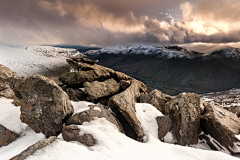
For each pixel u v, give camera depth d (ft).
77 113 45.73
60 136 37.73
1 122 38.14
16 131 38.27
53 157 23.93
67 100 45.68
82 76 69.72
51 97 41.34
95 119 43.78
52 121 41.01
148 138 45.42
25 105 41.14
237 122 51.62
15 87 41.47
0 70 57.36
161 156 30.68
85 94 67.72
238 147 41.65
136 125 48.85
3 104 45.75
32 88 41.32
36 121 40.78
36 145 25.18
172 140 47.85
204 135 50.16
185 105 53.67
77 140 34.06
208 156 31.65
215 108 57.93
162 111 62.54
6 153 31.09
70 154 25.38
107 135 36.27
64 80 70.79
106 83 72.49
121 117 53.52
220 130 46.34
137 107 59.82
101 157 26.55
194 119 49.98
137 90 76.23
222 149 44.96
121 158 27.43
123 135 38.83
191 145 46.60
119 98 57.88
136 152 30.81
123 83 73.67
